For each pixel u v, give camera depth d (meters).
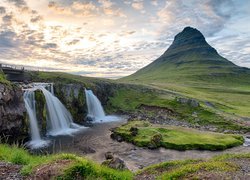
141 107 103.19
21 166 15.81
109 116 92.19
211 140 52.44
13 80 89.44
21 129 50.03
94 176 14.75
